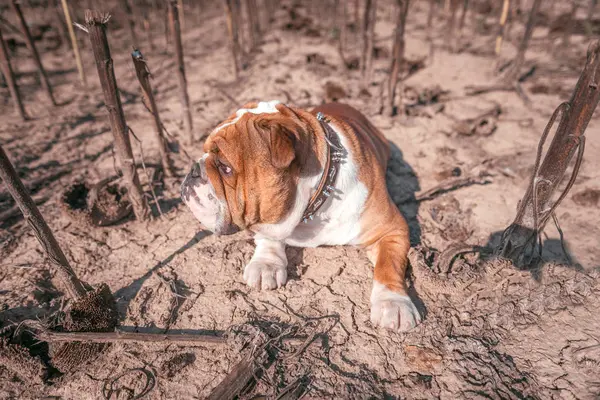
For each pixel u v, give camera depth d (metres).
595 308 0.69
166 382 0.62
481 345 0.64
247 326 0.67
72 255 0.86
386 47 1.95
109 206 0.93
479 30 2.16
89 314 0.68
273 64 1.84
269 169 0.60
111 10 2.37
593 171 1.06
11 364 0.63
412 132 1.28
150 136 1.31
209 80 1.71
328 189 0.69
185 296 0.76
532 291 0.72
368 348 0.66
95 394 0.61
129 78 1.76
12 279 0.80
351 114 1.02
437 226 0.92
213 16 2.67
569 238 0.86
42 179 1.09
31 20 2.32
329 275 0.80
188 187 0.65
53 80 1.74
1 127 1.34
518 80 1.60
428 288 0.75
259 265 0.77
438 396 0.59
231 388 0.59
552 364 0.62
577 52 1.83
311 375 0.62
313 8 2.65
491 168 1.11
